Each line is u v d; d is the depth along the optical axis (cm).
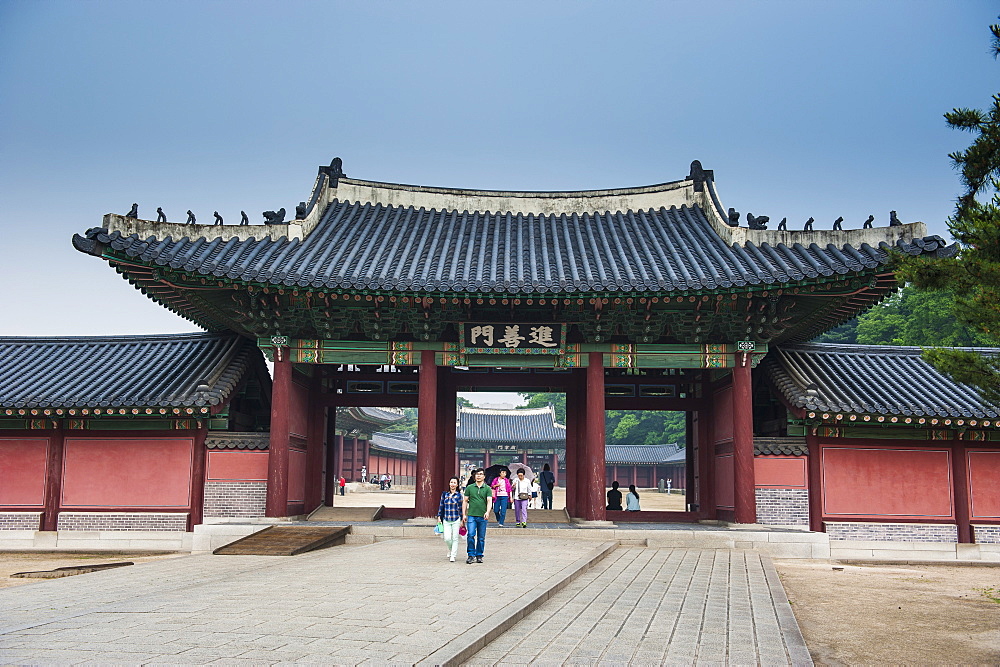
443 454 3167
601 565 2014
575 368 3073
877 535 2717
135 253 2444
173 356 3069
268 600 1333
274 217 2881
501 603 1327
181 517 2741
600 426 2747
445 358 2798
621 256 2780
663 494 9525
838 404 2658
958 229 1345
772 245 2775
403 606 1282
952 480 2772
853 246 2666
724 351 2773
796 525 2731
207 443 2780
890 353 3136
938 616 1605
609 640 1151
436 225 3164
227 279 2517
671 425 11844
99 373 2959
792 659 1077
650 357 2780
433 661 922
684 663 1039
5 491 2798
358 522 2855
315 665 889
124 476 2792
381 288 2508
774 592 1656
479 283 2520
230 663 890
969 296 1340
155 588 1619
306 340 2772
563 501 7000
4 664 881
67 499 2789
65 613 1232
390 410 10475
